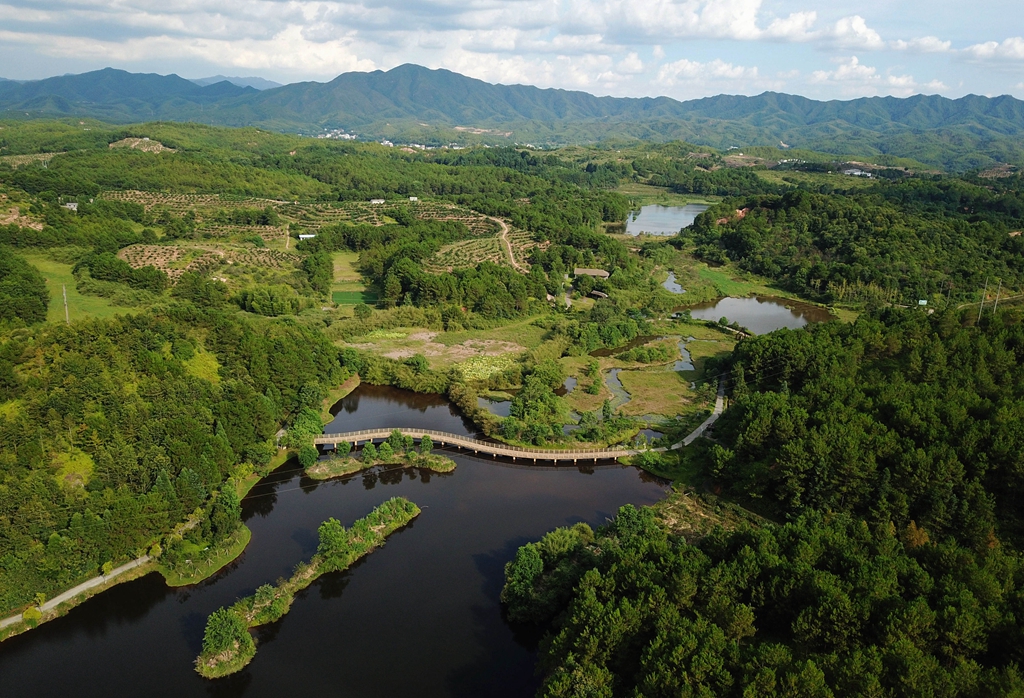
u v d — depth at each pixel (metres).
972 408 135.25
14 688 90.50
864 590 83.69
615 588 92.06
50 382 129.12
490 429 163.75
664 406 183.12
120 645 98.25
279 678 92.62
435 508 134.62
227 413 142.12
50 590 104.75
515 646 99.19
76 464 118.50
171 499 117.19
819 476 122.12
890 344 182.62
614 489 142.25
